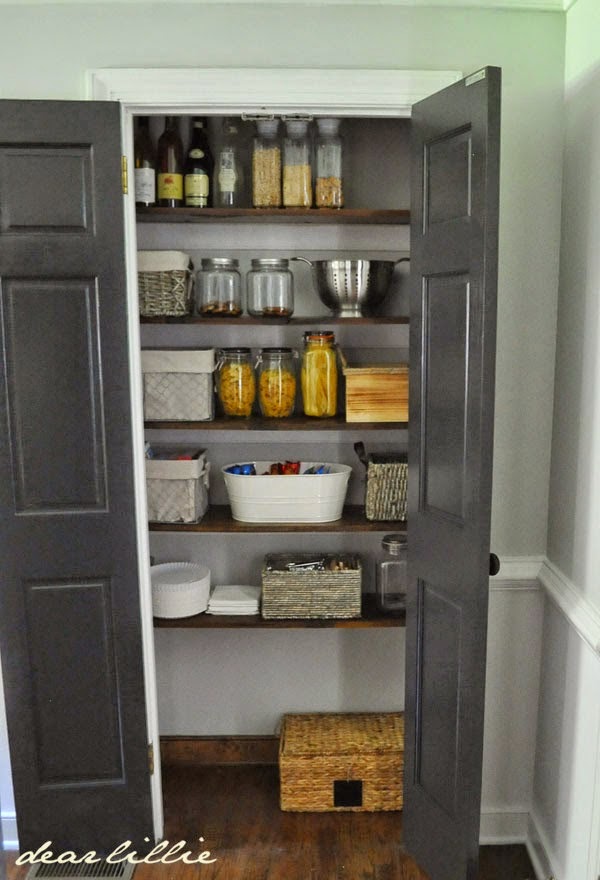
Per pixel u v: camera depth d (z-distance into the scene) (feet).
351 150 8.53
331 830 8.38
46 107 6.86
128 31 7.18
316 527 8.20
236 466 8.55
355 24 7.20
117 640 7.65
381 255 8.70
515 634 8.05
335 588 8.36
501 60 7.27
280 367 8.27
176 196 8.05
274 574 8.34
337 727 9.03
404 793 8.07
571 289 7.20
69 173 6.96
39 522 7.40
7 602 7.51
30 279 7.09
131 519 7.46
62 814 7.89
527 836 8.35
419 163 7.00
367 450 8.98
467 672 6.77
